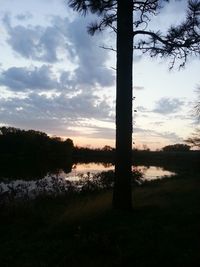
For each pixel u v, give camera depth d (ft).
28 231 34.53
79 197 57.52
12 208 43.11
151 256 22.70
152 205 40.98
